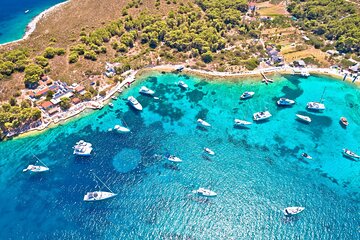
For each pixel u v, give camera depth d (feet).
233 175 328.29
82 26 574.56
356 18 546.67
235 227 284.82
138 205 301.84
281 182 320.91
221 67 474.90
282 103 410.11
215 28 547.49
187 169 334.24
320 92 433.89
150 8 611.47
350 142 362.12
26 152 360.07
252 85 446.60
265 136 369.91
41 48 507.71
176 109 410.31
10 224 291.17
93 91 429.38
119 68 462.19
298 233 279.49
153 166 337.93
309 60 484.74
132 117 400.47
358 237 276.62
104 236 279.08
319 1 622.13
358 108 408.05
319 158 343.46
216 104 416.46
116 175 329.31
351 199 304.50
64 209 300.61
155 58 495.41
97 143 366.43
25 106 396.37
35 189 319.88
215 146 358.84
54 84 433.48
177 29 535.60
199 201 304.91
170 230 282.56
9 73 442.91
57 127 388.57
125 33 536.83
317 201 303.68
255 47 514.68
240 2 620.49
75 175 331.16
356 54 493.36
